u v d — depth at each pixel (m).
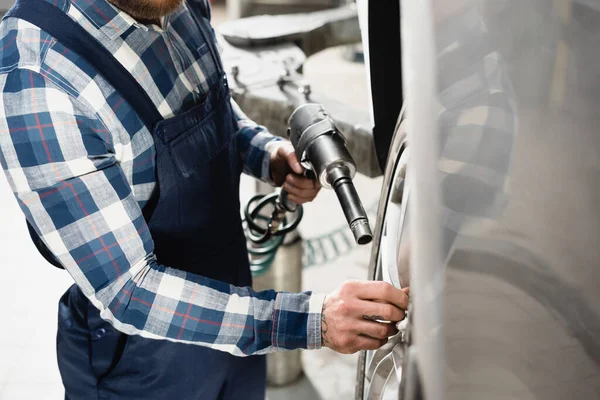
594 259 0.38
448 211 0.42
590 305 0.39
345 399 1.81
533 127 0.39
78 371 1.04
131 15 0.84
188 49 0.95
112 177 0.80
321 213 2.79
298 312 0.79
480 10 0.40
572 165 0.38
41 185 0.78
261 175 1.15
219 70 1.01
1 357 2.07
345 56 4.41
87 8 0.81
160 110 0.89
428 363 0.45
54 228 0.80
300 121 0.96
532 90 0.39
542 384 0.42
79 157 0.78
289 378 1.87
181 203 0.93
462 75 0.41
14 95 0.77
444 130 0.41
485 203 0.41
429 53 0.41
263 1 4.26
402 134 0.69
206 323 0.80
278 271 1.68
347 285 0.76
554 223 0.39
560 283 0.40
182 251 0.97
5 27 0.80
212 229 1.00
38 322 2.22
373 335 0.73
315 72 4.21
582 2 0.37
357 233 0.79
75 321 1.03
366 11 0.82
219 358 1.05
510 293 0.41
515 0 0.39
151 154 0.87
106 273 0.80
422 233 0.44
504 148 0.40
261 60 1.58
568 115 0.38
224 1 5.56
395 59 0.85
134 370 1.00
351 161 0.89
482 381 0.43
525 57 0.39
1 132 0.78
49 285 2.41
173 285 0.81
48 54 0.77
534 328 0.41
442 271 0.43
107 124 0.81
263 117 1.37
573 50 0.37
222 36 1.74
